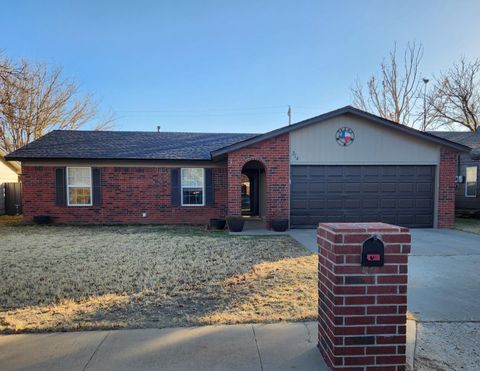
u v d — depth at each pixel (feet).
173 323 11.67
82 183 42.50
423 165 37.52
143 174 43.01
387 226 8.66
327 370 8.64
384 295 8.34
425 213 37.70
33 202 41.93
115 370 8.69
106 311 12.94
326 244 9.00
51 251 24.90
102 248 26.04
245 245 27.25
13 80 44.91
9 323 11.71
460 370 8.80
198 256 23.06
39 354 9.52
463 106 85.46
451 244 27.86
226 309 13.05
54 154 41.73
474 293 15.39
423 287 16.30
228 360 9.18
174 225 41.88
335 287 8.30
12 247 26.53
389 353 8.38
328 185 37.09
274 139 36.52
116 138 49.57
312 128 36.76
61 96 80.02
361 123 37.01
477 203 51.26
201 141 49.88
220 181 44.06
